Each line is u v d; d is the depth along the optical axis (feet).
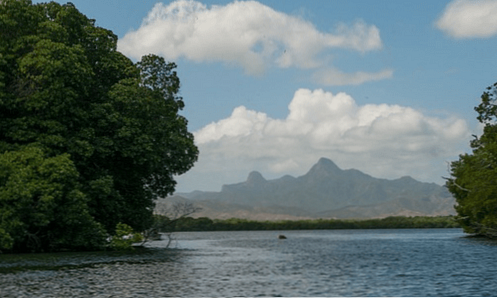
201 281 89.04
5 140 145.38
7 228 124.57
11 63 144.56
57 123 143.54
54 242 147.74
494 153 229.45
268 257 150.10
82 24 167.32
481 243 220.23
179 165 184.55
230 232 584.40
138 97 161.89
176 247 213.05
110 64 169.48
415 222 618.03
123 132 155.33
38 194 131.03
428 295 73.77
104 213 162.71
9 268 105.09
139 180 180.86
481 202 225.15
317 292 77.15
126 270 103.91
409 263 124.67
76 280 87.04
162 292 75.56
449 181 277.44
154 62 182.91
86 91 149.89
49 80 138.21
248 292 76.89
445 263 123.34
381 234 415.03
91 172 159.53
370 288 81.10
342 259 140.67
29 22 148.05
